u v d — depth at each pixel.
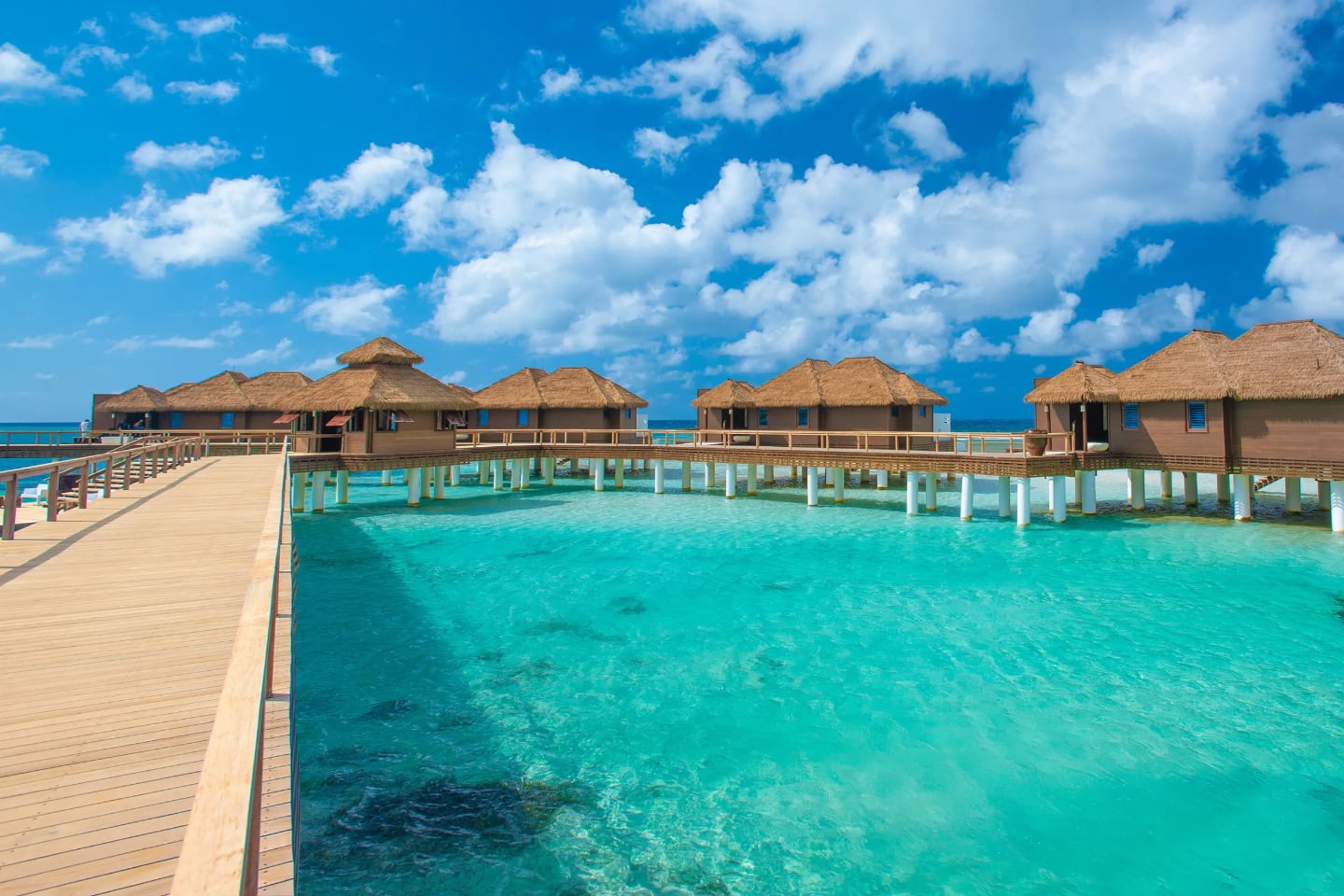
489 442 37.91
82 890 3.02
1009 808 7.01
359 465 24.22
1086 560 16.94
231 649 6.01
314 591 14.83
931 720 8.86
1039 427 26.97
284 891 3.22
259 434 33.75
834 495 27.25
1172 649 11.11
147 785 3.90
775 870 6.14
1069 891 5.84
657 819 6.89
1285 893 5.79
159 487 16.33
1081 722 8.73
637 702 9.45
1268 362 20.64
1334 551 17.42
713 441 34.50
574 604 13.87
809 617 12.93
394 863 6.20
